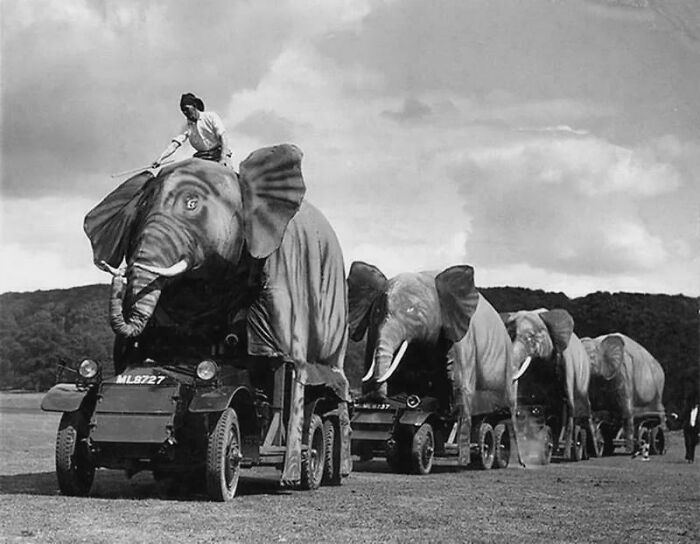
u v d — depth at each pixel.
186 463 11.21
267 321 12.12
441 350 19.05
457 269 18.88
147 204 11.28
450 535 9.36
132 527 8.84
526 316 25.61
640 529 10.55
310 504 11.33
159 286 10.77
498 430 20.83
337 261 13.88
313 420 13.28
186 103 12.16
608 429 31.55
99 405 10.74
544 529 10.16
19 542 7.92
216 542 8.25
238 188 11.70
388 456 18.09
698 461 26.23
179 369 11.48
